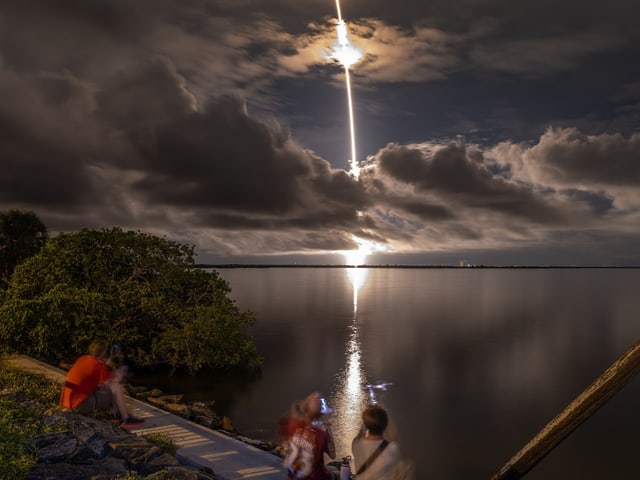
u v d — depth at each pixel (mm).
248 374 33750
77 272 30578
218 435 10688
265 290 152000
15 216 47625
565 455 22578
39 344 23625
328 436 6438
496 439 24047
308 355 43875
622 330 67688
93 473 6852
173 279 32250
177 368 32969
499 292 162750
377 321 72000
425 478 19281
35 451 6977
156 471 7402
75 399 9484
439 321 74250
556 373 39969
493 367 41906
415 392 32812
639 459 22141
